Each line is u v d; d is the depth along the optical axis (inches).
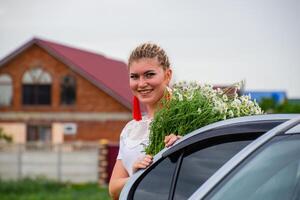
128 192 187.5
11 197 1098.7
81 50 1982.0
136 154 215.8
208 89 209.9
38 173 1466.5
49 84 1898.4
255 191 156.3
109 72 1963.6
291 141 157.8
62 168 1446.9
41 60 1897.1
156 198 178.7
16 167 1483.8
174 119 202.8
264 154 159.3
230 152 168.7
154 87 219.1
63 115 1888.5
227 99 209.6
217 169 168.1
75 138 1881.2
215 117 201.9
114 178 221.5
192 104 203.8
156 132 206.1
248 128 169.3
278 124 165.3
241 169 159.9
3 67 1924.2
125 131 221.9
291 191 154.0
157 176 183.0
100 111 1867.6
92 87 1870.1
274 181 156.2
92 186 1325.0
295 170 155.4
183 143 181.0
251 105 209.8
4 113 1923.0
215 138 174.1
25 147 1478.8
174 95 208.2
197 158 175.2
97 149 1418.6
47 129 1905.8
